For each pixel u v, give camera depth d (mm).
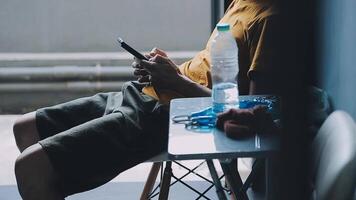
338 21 2100
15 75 4297
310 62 1620
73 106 2350
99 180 2094
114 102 2328
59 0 4523
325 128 1691
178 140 1673
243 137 1667
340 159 1432
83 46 4594
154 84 2154
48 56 4430
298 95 1527
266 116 1725
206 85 2273
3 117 4266
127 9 4543
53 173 2025
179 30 4570
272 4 2121
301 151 1494
